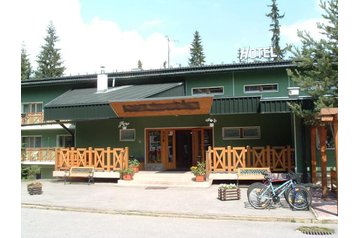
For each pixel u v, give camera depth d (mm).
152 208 11383
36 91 23859
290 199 11023
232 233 8359
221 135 19109
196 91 20578
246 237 7961
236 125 18938
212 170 16906
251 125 18703
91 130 21453
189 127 19766
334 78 12094
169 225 9344
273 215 10094
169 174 18047
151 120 20500
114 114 17562
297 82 12977
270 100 15000
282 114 18359
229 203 12141
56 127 23109
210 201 12555
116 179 18422
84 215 10891
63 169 18688
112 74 21938
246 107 15812
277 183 12141
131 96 17812
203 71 19922
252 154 16859
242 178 15773
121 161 17844
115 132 21047
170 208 11336
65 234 8391
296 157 15773
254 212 10570
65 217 10586
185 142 20328
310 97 14297
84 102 17938
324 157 12242
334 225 9180
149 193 14531
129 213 10984
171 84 20328
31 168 22297
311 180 15750
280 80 19219
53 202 12727
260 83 19484
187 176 17406
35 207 12258
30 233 8531
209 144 19812
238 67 19641
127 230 8766
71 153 18828
